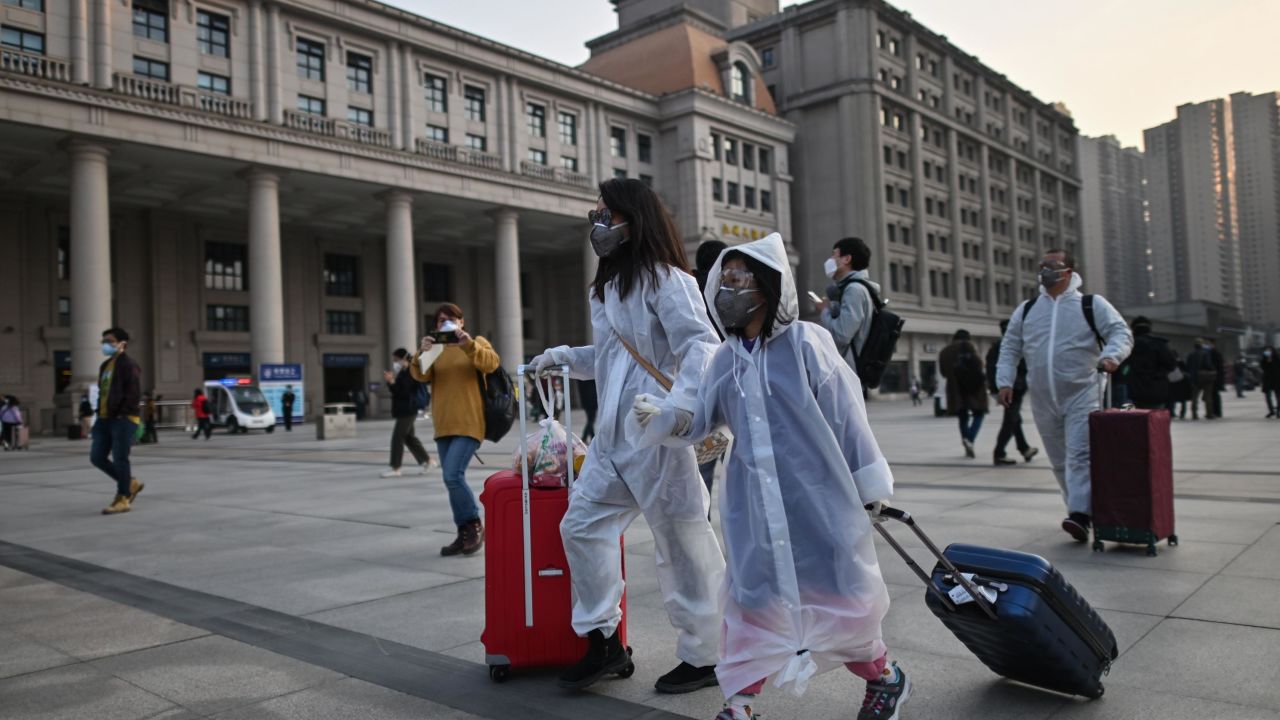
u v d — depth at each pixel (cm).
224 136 3253
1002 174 7456
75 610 468
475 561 579
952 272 6612
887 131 6025
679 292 311
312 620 436
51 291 3694
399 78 4125
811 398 259
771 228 5778
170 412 3666
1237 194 15850
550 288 5781
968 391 1188
